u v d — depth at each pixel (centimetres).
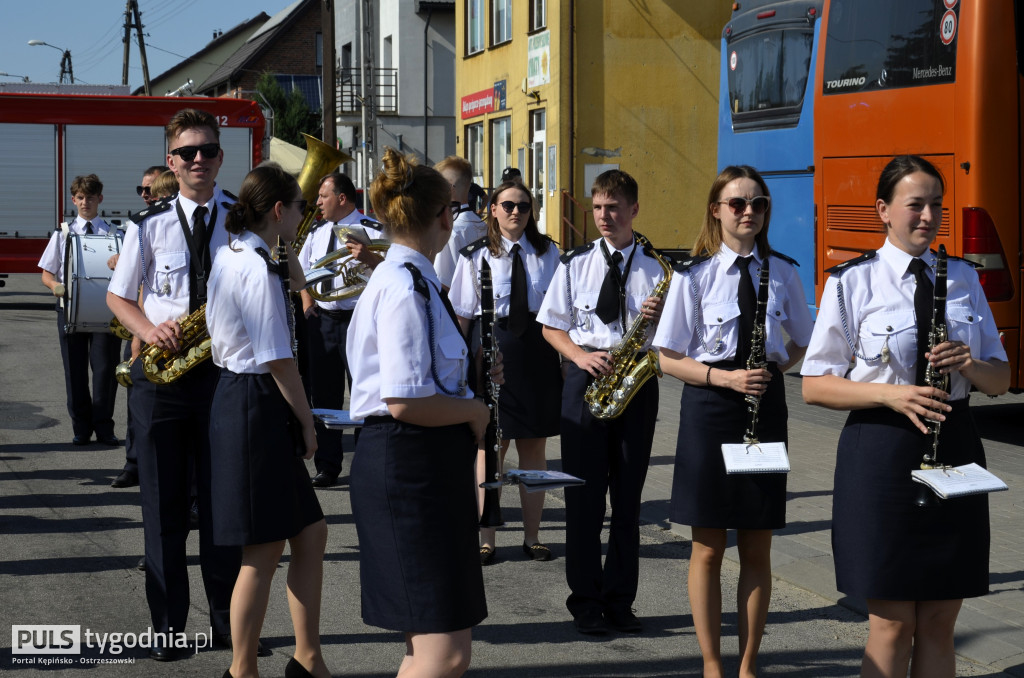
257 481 398
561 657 462
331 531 650
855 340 352
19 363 1314
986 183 830
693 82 2206
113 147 1989
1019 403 1077
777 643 477
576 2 2136
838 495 355
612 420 495
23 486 745
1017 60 828
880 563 342
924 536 339
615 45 2161
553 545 630
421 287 315
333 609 518
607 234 504
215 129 464
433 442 319
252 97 4759
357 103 3316
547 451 841
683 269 423
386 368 311
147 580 455
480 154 2656
